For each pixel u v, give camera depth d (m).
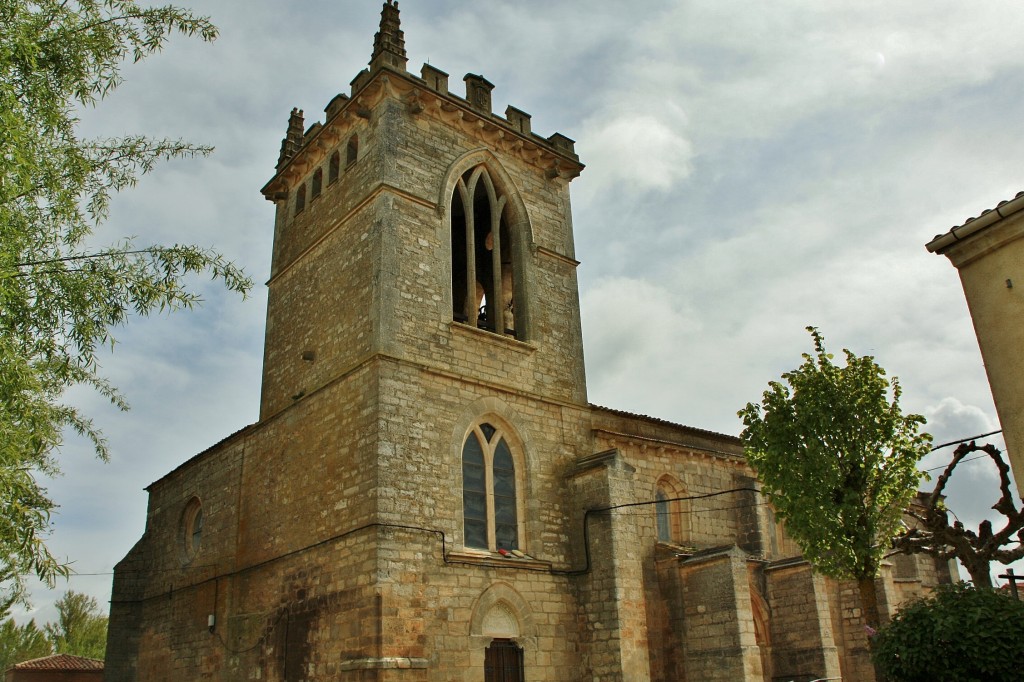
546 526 25.05
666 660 26.12
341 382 24.59
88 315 14.88
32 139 14.49
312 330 27.30
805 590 28.41
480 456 24.80
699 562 25.89
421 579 21.36
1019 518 18.92
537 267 29.25
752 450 21.77
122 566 33.97
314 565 23.14
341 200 28.02
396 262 25.00
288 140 33.56
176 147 16.70
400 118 27.34
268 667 23.97
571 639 24.11
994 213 15.52
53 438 14.80
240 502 28.38
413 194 26.44
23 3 14.41
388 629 20.17
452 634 21.42
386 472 21.91
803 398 20.69
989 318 15.80
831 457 19.98
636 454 29.22
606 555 24.22
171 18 16.25
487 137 29.69
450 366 24.86
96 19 15.66
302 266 29.25
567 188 32.09
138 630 33.28
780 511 21.22
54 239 15.30
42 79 14.76
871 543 19.53
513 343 26.88
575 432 27.42
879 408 20.14
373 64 28.03
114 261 15.05
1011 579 21.64
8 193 13.12
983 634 12.98
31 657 61.03
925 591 37.44
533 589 23.77
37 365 14.84
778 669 28.44
